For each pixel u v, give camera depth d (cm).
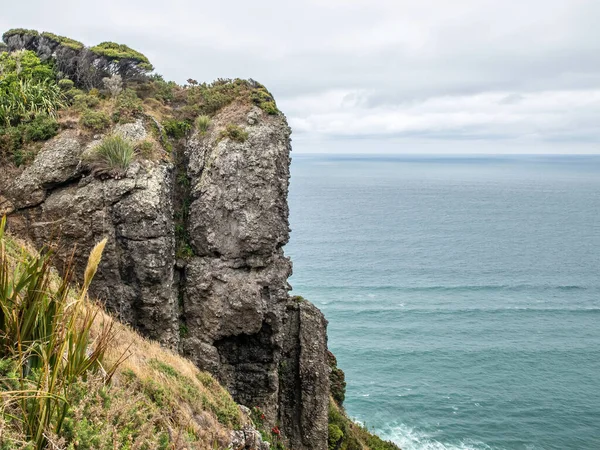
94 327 1347
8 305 796
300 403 2750
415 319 8475
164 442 892
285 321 2684
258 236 2369
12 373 716
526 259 13325
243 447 1587
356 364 6712
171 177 2419
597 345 7506
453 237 16612
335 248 14125
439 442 5044
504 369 6631
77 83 2970
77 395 772
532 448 4953
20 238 2072
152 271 2161
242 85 2814
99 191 2166
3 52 2897
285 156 2534
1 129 2328
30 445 641
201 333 2386
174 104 2956
